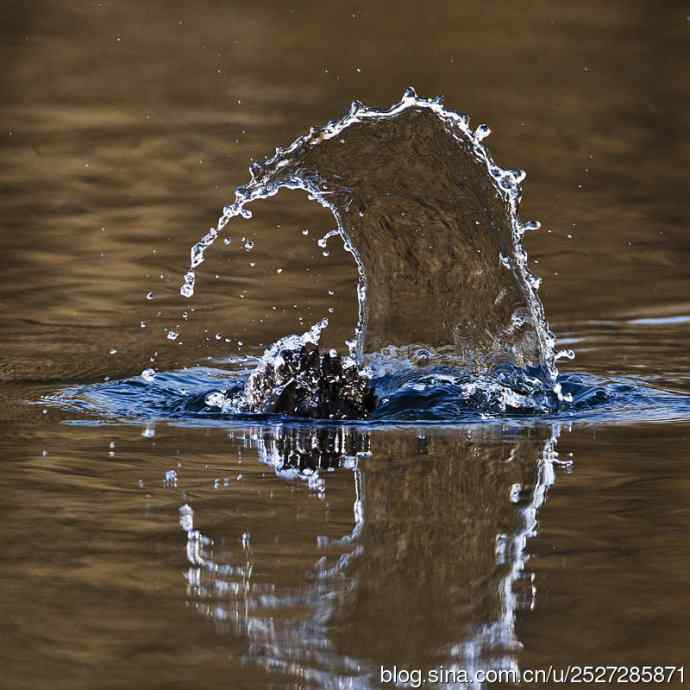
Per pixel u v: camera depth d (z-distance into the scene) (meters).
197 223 35.84
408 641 11.35
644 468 17.09
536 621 11.78
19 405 21.12
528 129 45.72
